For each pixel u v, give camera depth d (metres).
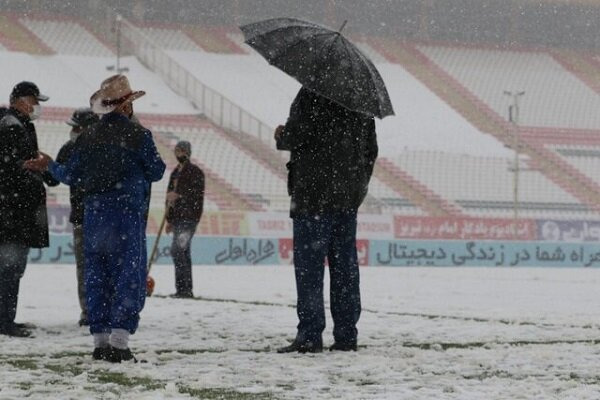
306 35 16.14
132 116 16.47
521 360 14.82
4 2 132.75
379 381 12.57
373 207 91.06
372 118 16.77
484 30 153.25
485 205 104.62
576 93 137.88
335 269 16.47
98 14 134.00
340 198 16.09
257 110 116.38
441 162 109.31
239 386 11.99
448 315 24.53
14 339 17.69
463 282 47.03
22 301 28.61
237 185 98.31
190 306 25.72
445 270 66.69
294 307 25.41
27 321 21.70
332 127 16.11
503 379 12.80
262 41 16.22
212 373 13.07
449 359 14.93
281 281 44.88
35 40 126.06
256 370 13.45
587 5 152.62
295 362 14.44
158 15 140.25
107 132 15.08
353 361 14.67
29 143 18.95
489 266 82.31
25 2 133.62
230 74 127.56
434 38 151.25
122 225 14.82
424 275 56.44
